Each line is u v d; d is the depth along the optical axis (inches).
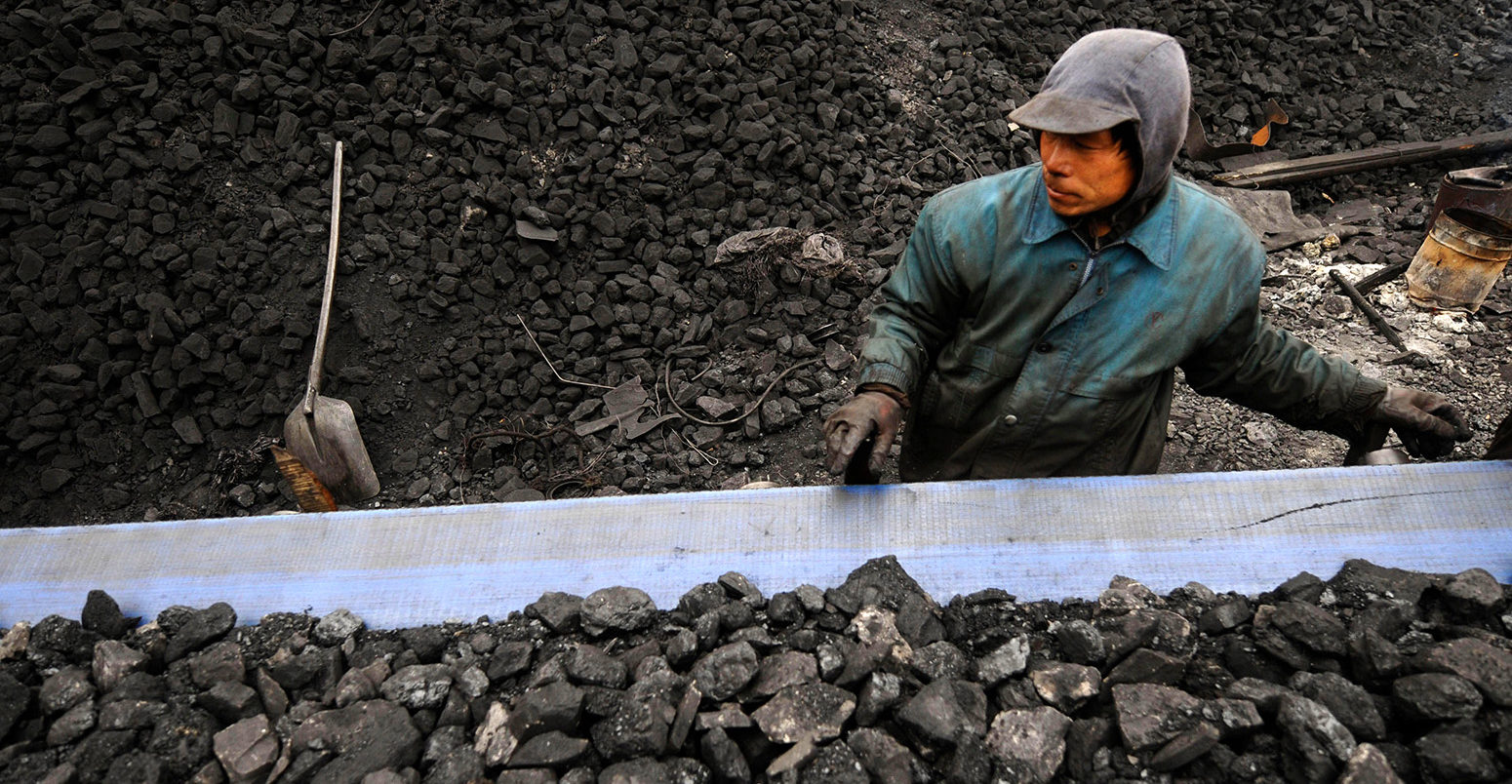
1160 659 58.1
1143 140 63.2
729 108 210.1
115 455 179.5
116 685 61.6
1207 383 81.7
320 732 57.4
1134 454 82.0
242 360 184.9
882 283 200.2
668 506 72.1
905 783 53.6
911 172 219.5
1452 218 184.1
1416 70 279.7
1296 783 51.6
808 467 174.7
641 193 198.7
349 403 183.5
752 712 57.9
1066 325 73.8
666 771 54.2
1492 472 68.2
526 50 202.5
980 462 82.7
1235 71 267.4
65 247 183.6
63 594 70.8
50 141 185.2
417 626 67.5
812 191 209.5
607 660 60.8
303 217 191.3
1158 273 70.7
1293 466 157.6
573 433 180.9
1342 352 178.9
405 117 195.6
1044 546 67.9
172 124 190.7
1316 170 240.7
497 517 72.5
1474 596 59.2
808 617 64.8
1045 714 55.7
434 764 56.7
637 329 190.1
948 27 250.4
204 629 65.9
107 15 190.4
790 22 221.6
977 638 62.7
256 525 73.5
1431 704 52.3
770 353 190.7
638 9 213.0
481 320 191.2
